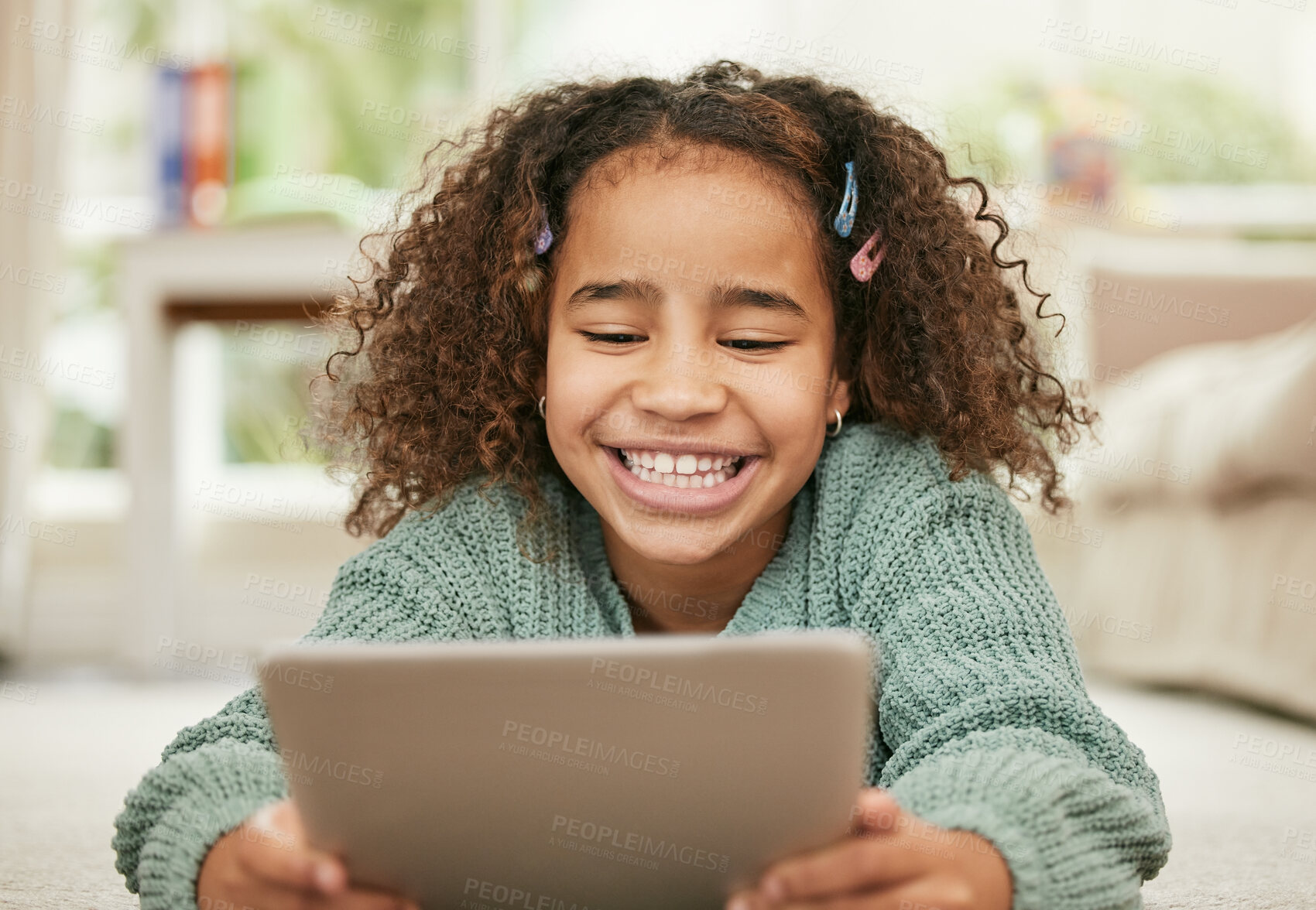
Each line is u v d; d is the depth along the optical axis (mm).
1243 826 1250
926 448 980
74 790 1429
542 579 967
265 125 2672
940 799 681
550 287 1040
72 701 2211
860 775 620
